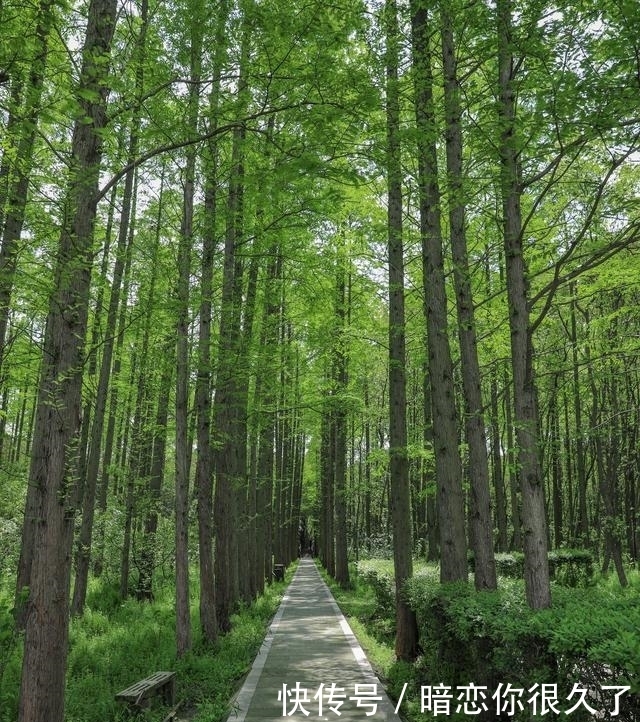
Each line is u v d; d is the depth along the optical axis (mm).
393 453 10031
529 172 6691
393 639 11945
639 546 25156
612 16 4797
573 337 14844
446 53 7398
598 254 5176
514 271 5711
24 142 5449
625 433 20391
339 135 5965
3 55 4602
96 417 13344
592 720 3779
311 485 46000
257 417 13711
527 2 5445
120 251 9039
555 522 24531
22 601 7539
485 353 13023
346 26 5672
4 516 15367
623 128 5152
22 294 6312
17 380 9438
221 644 10531
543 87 5383
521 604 5805
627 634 3350
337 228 13117
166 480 30859
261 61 6156
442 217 10836
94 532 17125
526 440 5422
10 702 6191
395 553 9836
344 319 15062
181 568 9750
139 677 8234
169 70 7066
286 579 28844
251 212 11211
